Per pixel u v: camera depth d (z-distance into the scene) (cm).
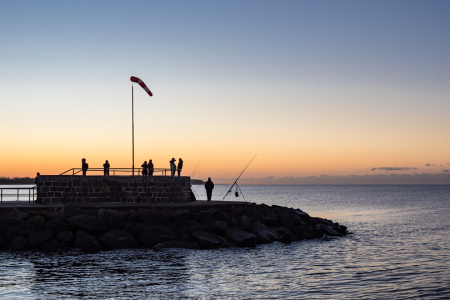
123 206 3462
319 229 4103
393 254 3234
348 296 2056
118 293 2045
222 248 3206
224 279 2345
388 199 14600
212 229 3366
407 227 5306
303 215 4416
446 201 12862
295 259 2948
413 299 2017
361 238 4150
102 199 3666
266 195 19325
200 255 2956
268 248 3322
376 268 2705
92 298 1962
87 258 2802
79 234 3109
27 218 3191
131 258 2820
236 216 3797
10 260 2722
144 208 3438
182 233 3325
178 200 3975
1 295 2005
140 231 3234
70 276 2350
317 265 2770
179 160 4225
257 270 2583
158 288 2141
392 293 2116
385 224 5734
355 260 2969
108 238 3098
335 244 3666
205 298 1994
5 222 3083
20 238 3030
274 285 2242
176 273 2452
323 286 2236
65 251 3005
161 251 3047
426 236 4366
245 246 3306
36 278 2303
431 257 3122
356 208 9444
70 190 3619
